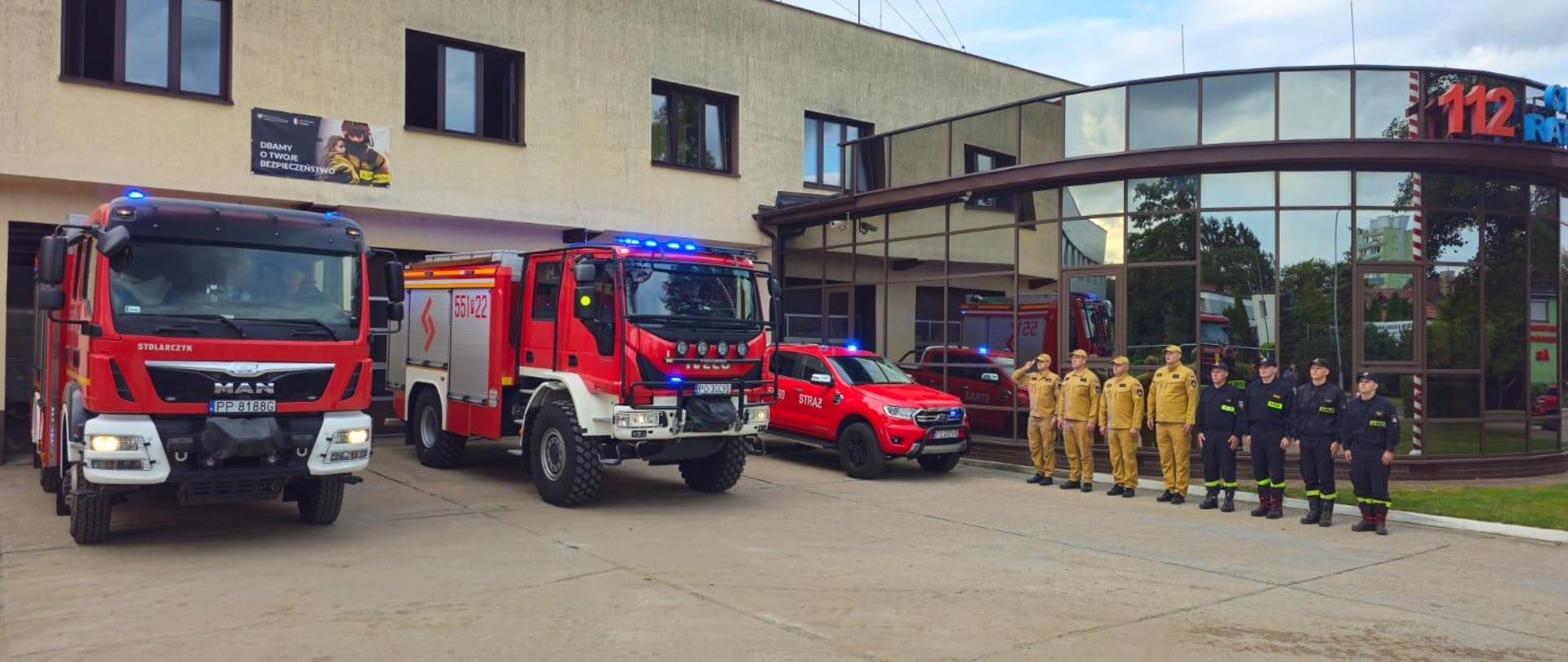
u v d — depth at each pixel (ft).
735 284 38.27
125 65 45.29
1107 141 48.96
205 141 46.52
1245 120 46.11
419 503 36.42
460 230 55.93
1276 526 35.45
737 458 39.37
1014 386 51.49
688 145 64.03
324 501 30.91
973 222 54.29
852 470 45.88
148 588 23.79
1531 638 21.79
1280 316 45.68
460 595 23.54
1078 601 24.25
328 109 49.78
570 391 36.11
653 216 61.41
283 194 48.42
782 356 51.13
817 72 69.41
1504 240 47.52
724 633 20.80
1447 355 46.06
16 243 47.37
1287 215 45.88
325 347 28.76
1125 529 34.45
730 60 65.00
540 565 26.89
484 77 55.88
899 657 19.45
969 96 78.38
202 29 47.29
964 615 22.61
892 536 32.22
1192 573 27.71
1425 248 45.78
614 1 59.88
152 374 26.25
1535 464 47.37
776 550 29.53
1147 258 47.85
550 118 57.21
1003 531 33.53
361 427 29.40
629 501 38.01
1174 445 40.22
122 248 26.12
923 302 57.11
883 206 57.98
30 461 46.03
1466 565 29.35
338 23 50.11
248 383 27.37
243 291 28.04
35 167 42.75
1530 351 47.98
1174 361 40.52
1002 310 52.65
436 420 44.45
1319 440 35.55
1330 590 26.00
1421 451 45.39
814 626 21.49
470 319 41.98
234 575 25.18
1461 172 46.19
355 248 30.04
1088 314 49.32
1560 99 45.65
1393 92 45.01
